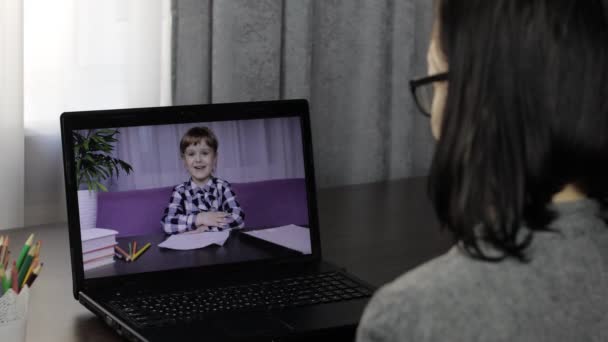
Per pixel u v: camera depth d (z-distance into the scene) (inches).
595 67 19.0
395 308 19.0
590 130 18.9
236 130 47.7
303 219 49.1
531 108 18.7
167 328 37.5
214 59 73.5
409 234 58.0
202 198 46.5
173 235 45.6
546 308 18.8
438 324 18.4
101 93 69.7
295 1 77.0
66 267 49.2
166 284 44.2
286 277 45.9
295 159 49.3
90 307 41.3
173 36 71.7
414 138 91.4
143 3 70.2
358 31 83.7
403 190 72.7
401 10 85.1
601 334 19.3
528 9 18.7
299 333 37.5
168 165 45.9
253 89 75.7
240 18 73.7
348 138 85.3
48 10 66.6
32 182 68.9
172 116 46.3
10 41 62.6
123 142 45.0
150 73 71.4
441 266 19.7
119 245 44.3
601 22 19.5
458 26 19.8
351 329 38.8
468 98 19.3
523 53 18.6
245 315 39.5
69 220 43.2
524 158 18.8
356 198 69.1
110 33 69.2
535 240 19.5
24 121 67.5
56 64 67.7
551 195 19.6
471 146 19.2
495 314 18.4
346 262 51.1
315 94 82.7
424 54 89.9
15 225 65.2
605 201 20.6
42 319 40.6
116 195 44.5
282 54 77.9
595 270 19.5
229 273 46.5
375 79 85.0
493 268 19.1
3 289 34.0
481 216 19.4
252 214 47.7
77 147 43.9
